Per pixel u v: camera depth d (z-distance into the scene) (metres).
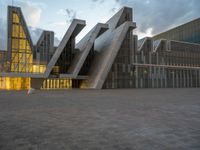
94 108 9.75
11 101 13.22
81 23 38.38
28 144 4.07
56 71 44.28
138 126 5.77
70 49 45.94
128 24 39.53
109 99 14.96
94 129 5.41
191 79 53.56
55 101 13.30
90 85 41.38
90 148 3.81
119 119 6.86
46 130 5.29
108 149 3.76
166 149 3.76
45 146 3.94
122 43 42.38
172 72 50.41
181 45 56.47
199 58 59.81
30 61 39.91
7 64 38.03
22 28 39.44
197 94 21.16
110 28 48.81
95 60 45.44
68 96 18.22
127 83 42.50
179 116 7.42
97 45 51.06
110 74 40.38
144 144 4.07
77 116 7.46
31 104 11.47
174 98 15.88
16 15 39.12
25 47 39.62
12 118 7.07
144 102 12.66
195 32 68.31
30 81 40.34
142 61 48.19
